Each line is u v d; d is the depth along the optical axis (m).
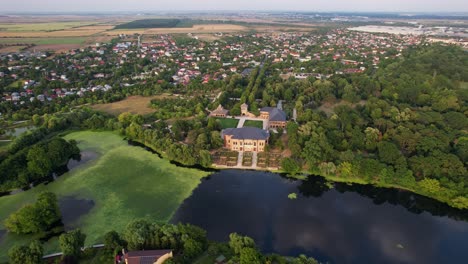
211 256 135.00
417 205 179.62
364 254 142.50
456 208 173.25
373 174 195.50
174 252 135.62
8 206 175.38
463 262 139.12
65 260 132.00
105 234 149.75
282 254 141.38
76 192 188.62
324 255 141.25
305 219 166.00
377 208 176.38
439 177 186.25
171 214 168.50
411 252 144.25
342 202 181.38
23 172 195.75
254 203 179.12
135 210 171.75
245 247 129.25
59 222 161.88
